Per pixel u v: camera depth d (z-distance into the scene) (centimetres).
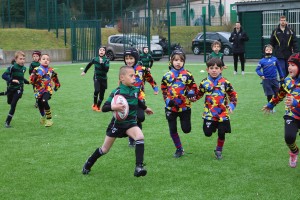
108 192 601
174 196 582
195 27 4494
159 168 703
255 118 1083
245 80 1848
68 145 862
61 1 4822
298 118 660
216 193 589
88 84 1852
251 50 2866
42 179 660
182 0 4834
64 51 3691
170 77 756
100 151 662
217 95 727
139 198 577
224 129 727
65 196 589
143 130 977
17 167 721
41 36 3872
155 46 3309
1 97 1518
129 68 650
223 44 3650
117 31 4378
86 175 675
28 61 3500
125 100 634
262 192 590
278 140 868
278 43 1552
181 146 768
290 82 662
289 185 615
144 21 3244
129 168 705
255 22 2817
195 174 670
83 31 3325
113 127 647
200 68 2438
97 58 1233
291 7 2639
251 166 705
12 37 3747
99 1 5034
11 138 928
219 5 4803
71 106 1320
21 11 4750
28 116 1173
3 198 586
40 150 827
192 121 1062
